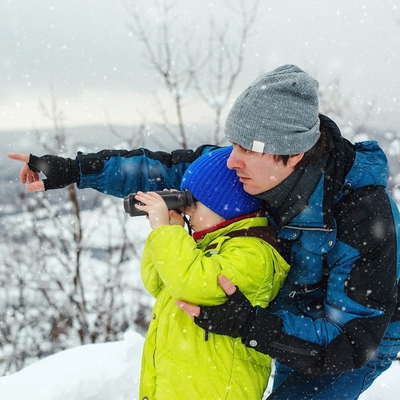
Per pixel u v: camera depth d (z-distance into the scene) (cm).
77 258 893
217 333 175
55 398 282
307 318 181
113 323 930
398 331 200
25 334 928
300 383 204
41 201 894
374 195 182
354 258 180
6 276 914
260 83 183
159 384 191
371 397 298
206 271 177
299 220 185
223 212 199
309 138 179
